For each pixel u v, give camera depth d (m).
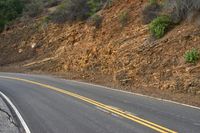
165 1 27.14
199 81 18.11
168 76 20.27
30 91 21.31
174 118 12.47
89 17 35.94
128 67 24.19
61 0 47.19
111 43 28.80
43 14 44.56
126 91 20.41
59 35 37.94
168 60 21.55
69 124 12.06
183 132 10.38
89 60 30.17
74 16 37.69
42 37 40.03
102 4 36.56
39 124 12.28
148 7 28.33
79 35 34.91
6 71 37.12
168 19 24.94
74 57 32.38
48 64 35.19
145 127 11.15
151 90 20.05
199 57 19.86
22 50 40.59
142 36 26.52
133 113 13.59
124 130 10.85
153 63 22.41
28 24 43.88
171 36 23.38
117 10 32.78
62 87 22.70
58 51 36.03
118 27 30.39
